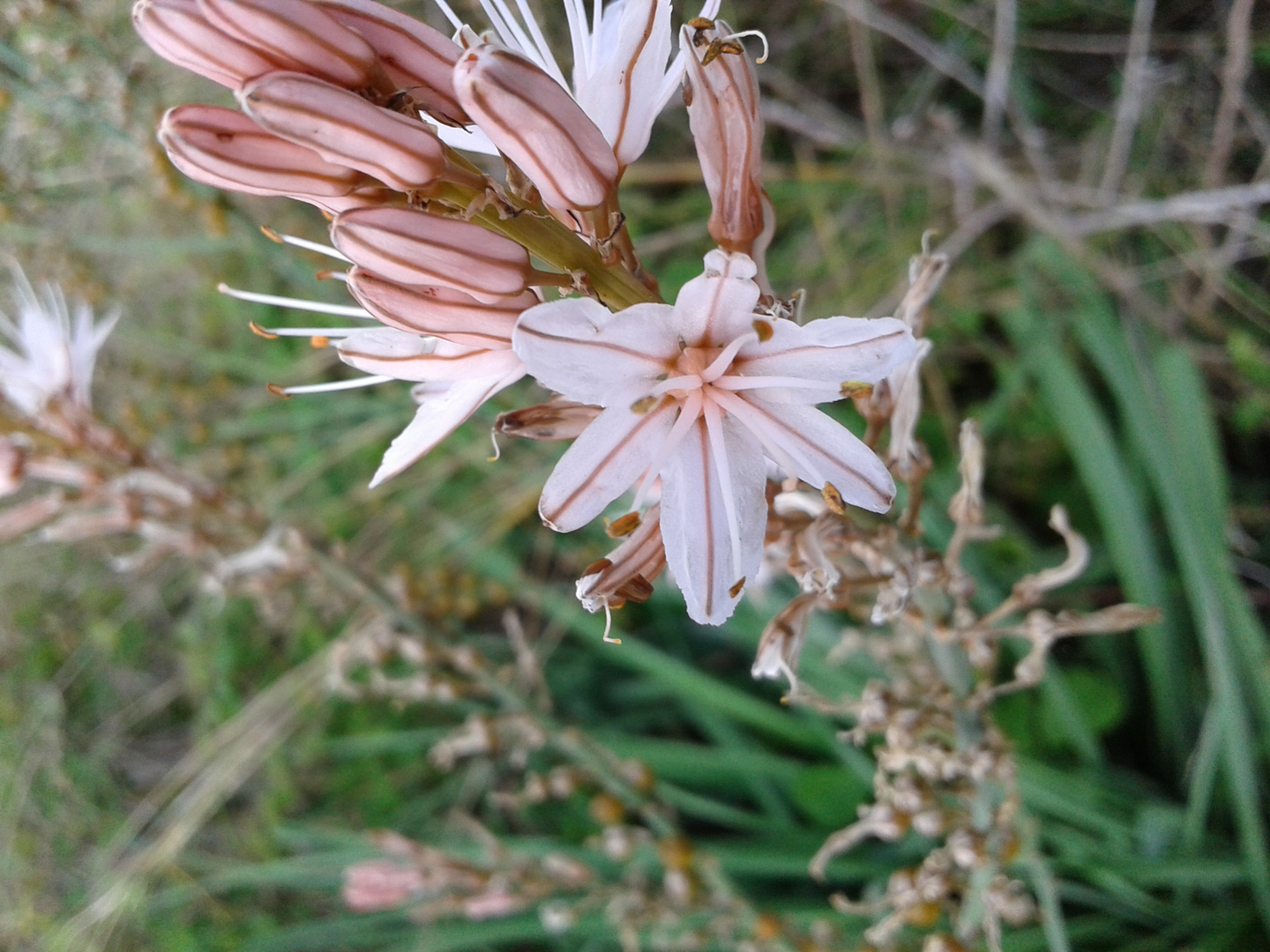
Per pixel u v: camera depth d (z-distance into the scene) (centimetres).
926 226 20
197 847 22
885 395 9
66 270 19
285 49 7
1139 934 14
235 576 15
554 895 17
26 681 23
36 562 23
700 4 21
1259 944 13
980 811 10
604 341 7
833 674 16
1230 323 18
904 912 11
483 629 23
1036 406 18
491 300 7
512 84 7
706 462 8
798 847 16
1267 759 14
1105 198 19
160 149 14
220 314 23
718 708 18
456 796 20
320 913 21
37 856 22
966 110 22
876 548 9
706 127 8
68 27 15
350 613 21
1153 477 16
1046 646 10
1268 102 19
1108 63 21
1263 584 17
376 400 21
